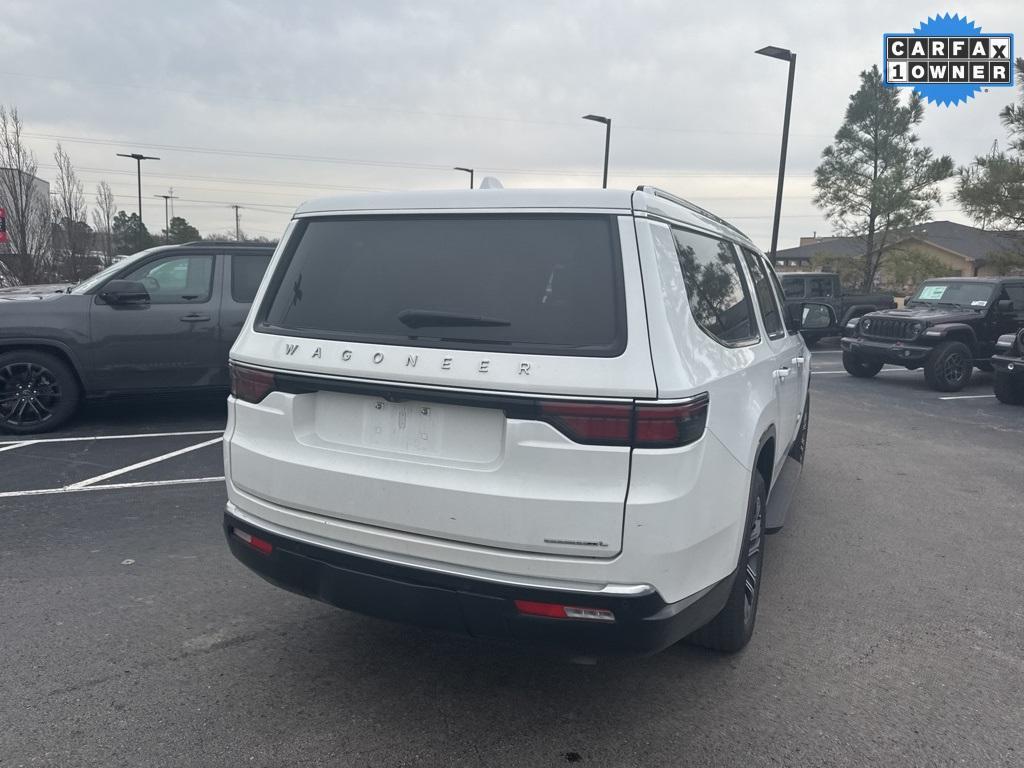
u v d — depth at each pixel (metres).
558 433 2.42
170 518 5.13
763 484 3.55
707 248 3.26
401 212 2.89
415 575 2.60
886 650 3.58
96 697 3.03
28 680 3.14
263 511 2.95
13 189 18.61
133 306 7.50
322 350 2.80
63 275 20.83
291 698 3.06
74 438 7.33
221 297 7.79
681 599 2.52
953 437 8.73
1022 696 3.20
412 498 2.60
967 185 21.08
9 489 5.70
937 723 2.99
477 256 2.72
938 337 12.33
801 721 2.98
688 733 2.89
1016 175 19.98
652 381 2.38
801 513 5.71
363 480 2.68
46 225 20.11
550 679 3.25
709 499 2.57
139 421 8.15
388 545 2.66
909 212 25.64
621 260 2.53
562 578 2.44
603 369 2.40
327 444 2.81
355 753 2.72
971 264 41.84
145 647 3.43
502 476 2.48
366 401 2.74
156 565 4.35
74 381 7.53
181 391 7.78
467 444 2.57
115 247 44.84
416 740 2.81
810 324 5.86
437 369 2.55
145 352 7.57
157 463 6.47
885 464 7.34
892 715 3.04
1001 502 6.10
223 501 5.52
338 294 2.90
